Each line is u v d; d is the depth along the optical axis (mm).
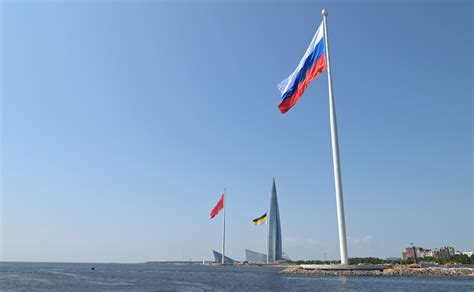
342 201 71000
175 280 95125
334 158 70562
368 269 78625
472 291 52531
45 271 165250
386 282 63688
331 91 72938
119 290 66438
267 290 57625
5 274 130000
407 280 67438
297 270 95750
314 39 73812
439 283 63250
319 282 65125
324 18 73250
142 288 70125
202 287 71062
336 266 77125
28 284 82125
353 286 58000
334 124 71438
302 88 73125
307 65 73625
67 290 67188
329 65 73750
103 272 156750
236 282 84062
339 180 70062
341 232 71812
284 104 75125
